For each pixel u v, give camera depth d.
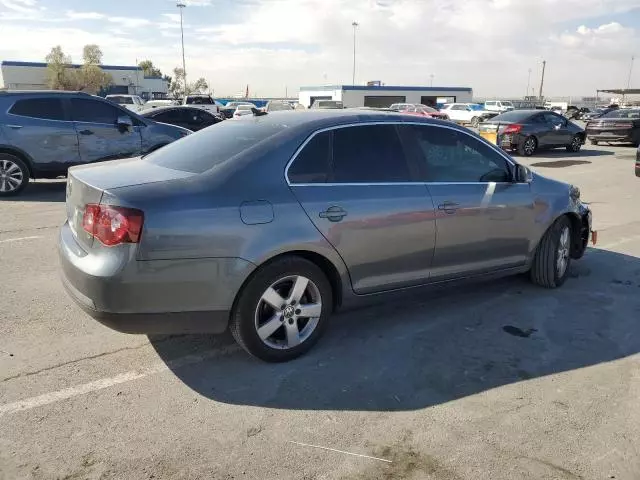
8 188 9.62
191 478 2.63
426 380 3.56
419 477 2.66
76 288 3.30
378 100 62.72
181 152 4.00
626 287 5.32
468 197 4.35
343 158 3.86
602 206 9.54
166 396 3.33
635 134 20.61
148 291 3.17
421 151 4.23
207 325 3.41
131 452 2.81
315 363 3.76
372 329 4.31
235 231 3.32
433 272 4.29
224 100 69.31
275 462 2.75
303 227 3.54
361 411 3.20
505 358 3.86
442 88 65.38
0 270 5.55
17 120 9.41
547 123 18.11
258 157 3.56
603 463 2.76
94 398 3.29
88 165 4.10
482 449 2.86
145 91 75.81
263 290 3.51
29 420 3.05
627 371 3.69
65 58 69.31
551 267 5.09
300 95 69.06
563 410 3.22
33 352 3.84
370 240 3.85
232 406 3.24
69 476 2.63
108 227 3.13
